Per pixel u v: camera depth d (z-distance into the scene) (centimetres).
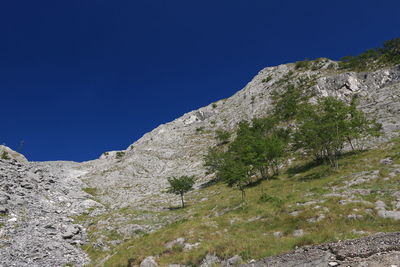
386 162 3422
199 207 4316
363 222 1576
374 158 3806
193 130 15000
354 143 5241
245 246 1622
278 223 1941
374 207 1739
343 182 2947
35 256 2528
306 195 2661
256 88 16300
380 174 2892
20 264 2291
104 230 3662
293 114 9500
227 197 4322
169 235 2159
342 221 1642
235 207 3173
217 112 17012
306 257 1045
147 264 1784
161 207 5262
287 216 1984
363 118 4938
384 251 896
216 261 1602
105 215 4666
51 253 2691
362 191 2306
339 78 10769
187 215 3859
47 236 3164
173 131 15488
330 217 1723
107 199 7006
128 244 2419
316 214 1822
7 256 2389
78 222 4275
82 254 2873
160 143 13762
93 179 9388
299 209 2050
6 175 5381
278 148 5031
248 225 2094
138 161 11138
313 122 4672
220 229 2134
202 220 2441
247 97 16100
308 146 4872
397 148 4000
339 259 938
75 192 6556
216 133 13050
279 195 3067
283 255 1184
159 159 11300
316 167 4544
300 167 5062
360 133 5034
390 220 1518
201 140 13025
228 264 1497
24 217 3725
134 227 3672
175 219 3888
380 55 12850
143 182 8888
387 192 2122
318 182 3328
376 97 8431
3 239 2783
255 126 8594
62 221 4041
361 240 1081
